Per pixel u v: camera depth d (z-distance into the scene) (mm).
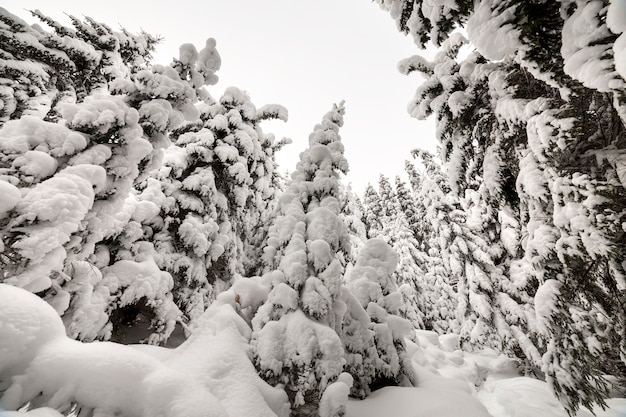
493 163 6965
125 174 5816
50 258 4180
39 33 11664
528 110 5676
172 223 9484
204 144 10891
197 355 4617
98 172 5074
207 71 10367
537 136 5375
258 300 6160
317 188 7441
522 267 10656
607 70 2615
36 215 4102
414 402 5750
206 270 10047
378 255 9172
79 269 5539
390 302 8383
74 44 12125
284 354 4973
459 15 4223
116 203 5773
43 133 5059
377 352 7141
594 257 4375
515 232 12023
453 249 15695
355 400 6254
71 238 4953
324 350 4996
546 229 5609
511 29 3312
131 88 6914
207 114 12156
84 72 13445
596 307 5508
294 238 6445
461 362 13297
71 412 2201
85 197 4594
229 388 4180
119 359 2486
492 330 13492
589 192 4527
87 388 2279
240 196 11555
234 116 12047
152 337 7090
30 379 2158
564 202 4957
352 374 6551
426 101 8773
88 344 2562
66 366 2270
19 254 3889
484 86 7633
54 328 2475
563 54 3000
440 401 5766
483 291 13938
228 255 11062
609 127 5160
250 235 14438
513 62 6770
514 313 12000
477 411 5668
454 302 22266
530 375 11438
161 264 8328
